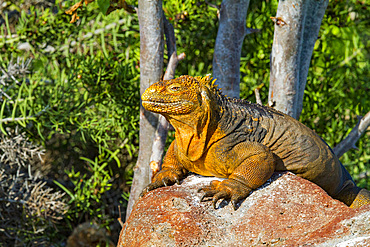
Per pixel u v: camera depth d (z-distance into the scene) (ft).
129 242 16.84
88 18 39.37
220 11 28.73
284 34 24.64
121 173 43.47
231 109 18.67
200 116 17.70
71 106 39.27
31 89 36.14
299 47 24.99
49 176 45.65
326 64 39.17
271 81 25.91
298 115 27.96
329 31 38.88
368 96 40.68
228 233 16.08
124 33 38.32
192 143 18.21
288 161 19.21
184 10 37.24
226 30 28.19
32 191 38.55
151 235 16.16
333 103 40.01
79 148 45.42
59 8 39.17
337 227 14.93
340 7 38.68
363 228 14.44
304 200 17.24
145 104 17.70
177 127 18.25
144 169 27.25
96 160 39.06
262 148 18.20
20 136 36.83
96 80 38.14
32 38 39.52
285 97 25.38
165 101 17.43
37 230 39.58
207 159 18.52
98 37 40.24
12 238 39.29
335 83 40.04
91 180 39.81
